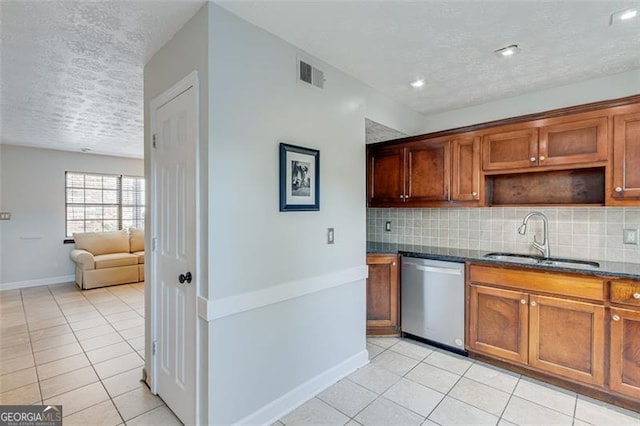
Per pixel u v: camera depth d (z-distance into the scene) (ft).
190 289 5.85
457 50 7.02
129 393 7.37
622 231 8.09
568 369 7.23
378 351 9.44
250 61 5.96
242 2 5.34
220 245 5.55
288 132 6.71
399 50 7.02
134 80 8.28
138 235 19.66
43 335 10.78
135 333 10.99
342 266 8.13
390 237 12.56
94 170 18.94
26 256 17.02
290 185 6.71
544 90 9.32
